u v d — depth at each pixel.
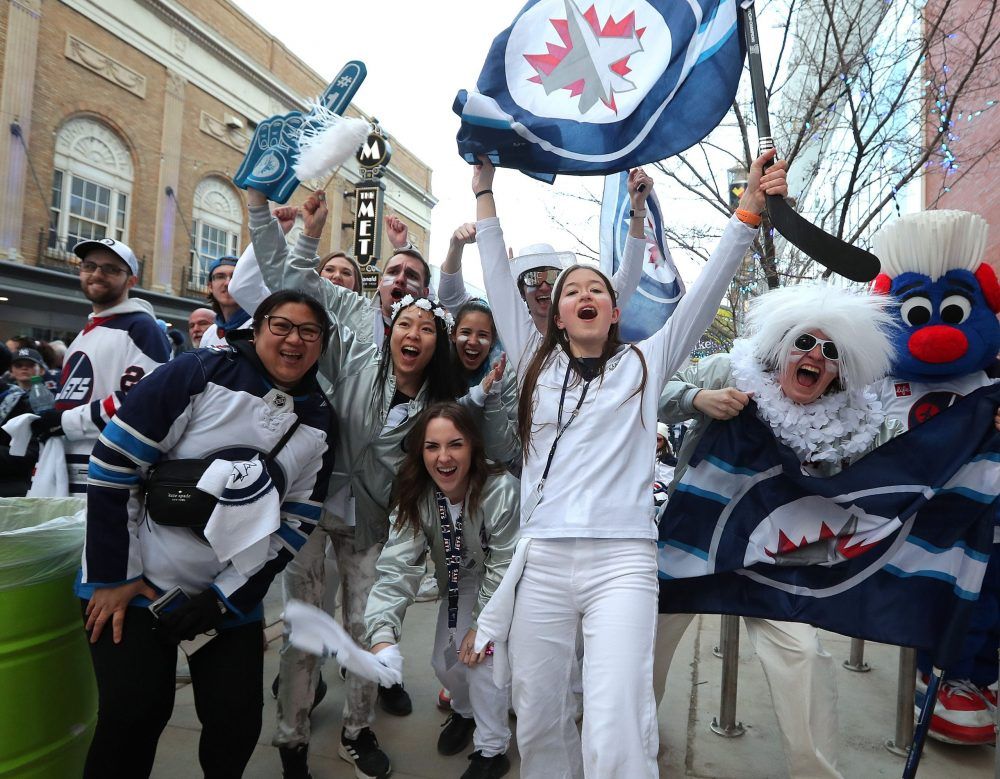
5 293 13.83
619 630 1.78
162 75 16.78
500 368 2.59
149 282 16.81
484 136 2.39
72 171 15.07
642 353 2.06
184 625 1.73
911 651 2.71
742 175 6.05
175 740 2.56
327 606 2.90
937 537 2.25
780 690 2.22
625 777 1.64
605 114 2.51
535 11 2.58
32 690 1.82
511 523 2.31
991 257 7.17
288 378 1.89
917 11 5.46
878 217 7.94
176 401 1.77
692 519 2.44
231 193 19.08
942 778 2.55
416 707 2.98
